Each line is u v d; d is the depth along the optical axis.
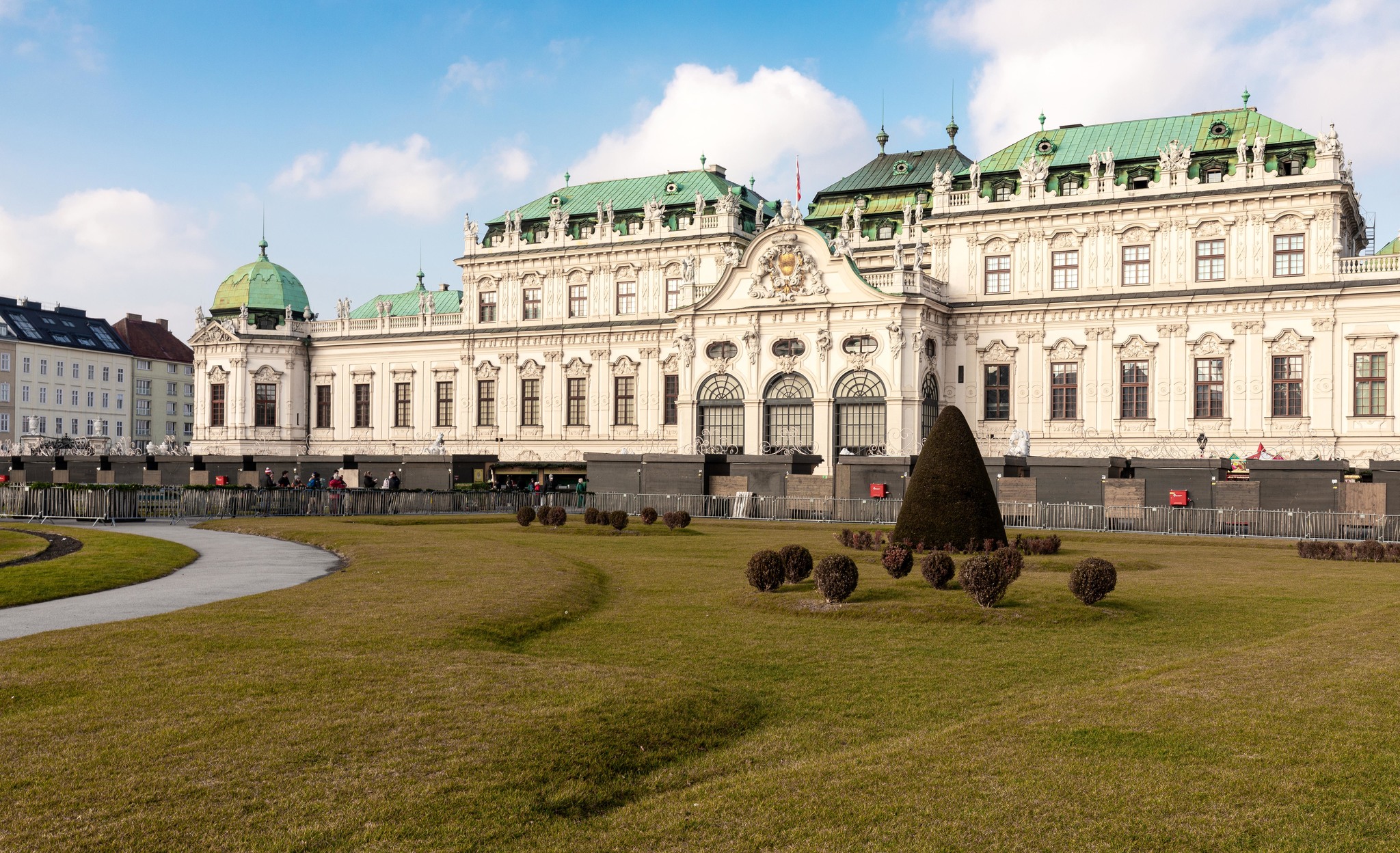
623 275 101.44
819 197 101.88
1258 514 56.06
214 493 62.66
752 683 21.17
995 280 88.44
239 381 113.19
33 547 43.97
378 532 51.88
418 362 109.94
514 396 105.44
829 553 44.44
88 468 91.50
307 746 16.08
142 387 164.25
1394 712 17.11
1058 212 85.81
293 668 20.70
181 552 42.84
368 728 16.92
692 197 101.69
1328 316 77.88
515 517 66.62
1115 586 29.91
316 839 13.05
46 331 150.12
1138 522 59.00
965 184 93.44
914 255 92.25
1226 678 19.61
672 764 16.36
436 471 84.81
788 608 28.98
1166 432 82.69
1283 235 79.56
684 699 18.98
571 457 102.56
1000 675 21.77
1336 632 23.95
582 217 104.25
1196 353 81.94
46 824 13.33
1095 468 66.00
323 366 114.50
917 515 44.16
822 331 85.56
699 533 55.22
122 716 17.44
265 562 40.75
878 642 24.92
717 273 97.25
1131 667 22.33
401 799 14.21
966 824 13.33
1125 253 84.38
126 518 60.09
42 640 23.30
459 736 16.61
